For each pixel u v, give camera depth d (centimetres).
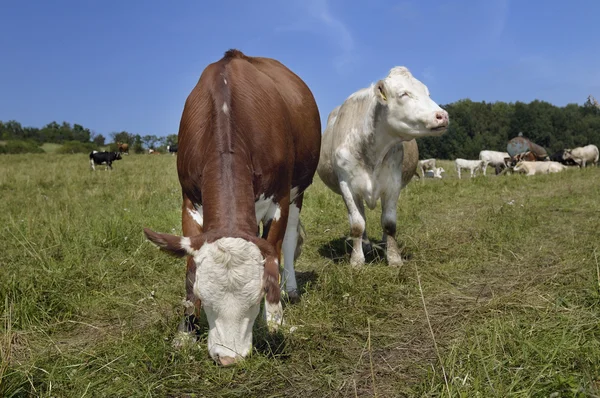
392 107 343
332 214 606
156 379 216
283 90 307
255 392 209
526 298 292
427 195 807
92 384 211
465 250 418
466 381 197
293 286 321
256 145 248
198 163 243
